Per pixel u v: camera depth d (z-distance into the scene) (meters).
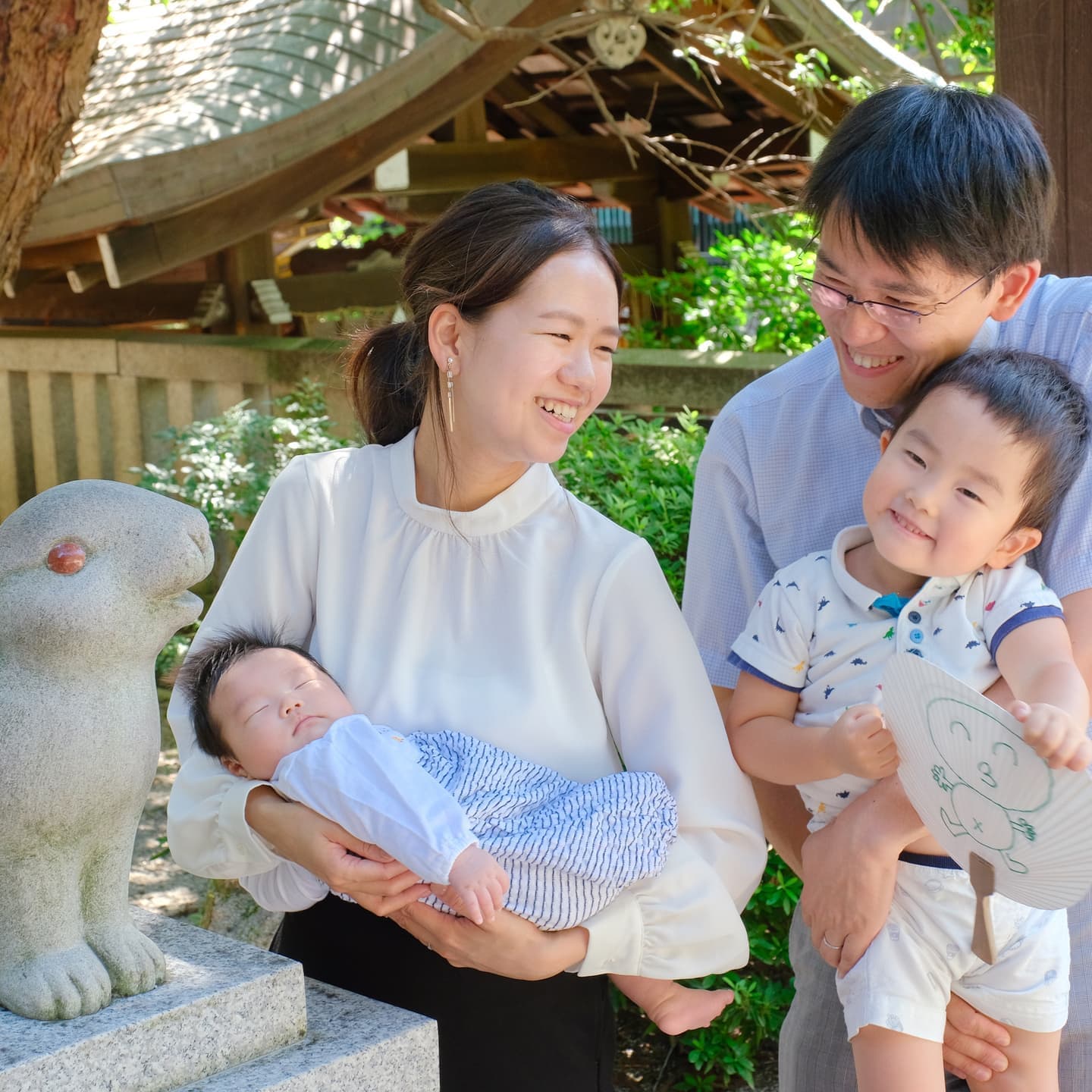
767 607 2.04
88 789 1.55
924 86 1.83
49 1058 1.46
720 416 2.29
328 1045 1.70
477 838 1.78
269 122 5.96
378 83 6.02
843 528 2.15
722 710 2.25
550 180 8.68
